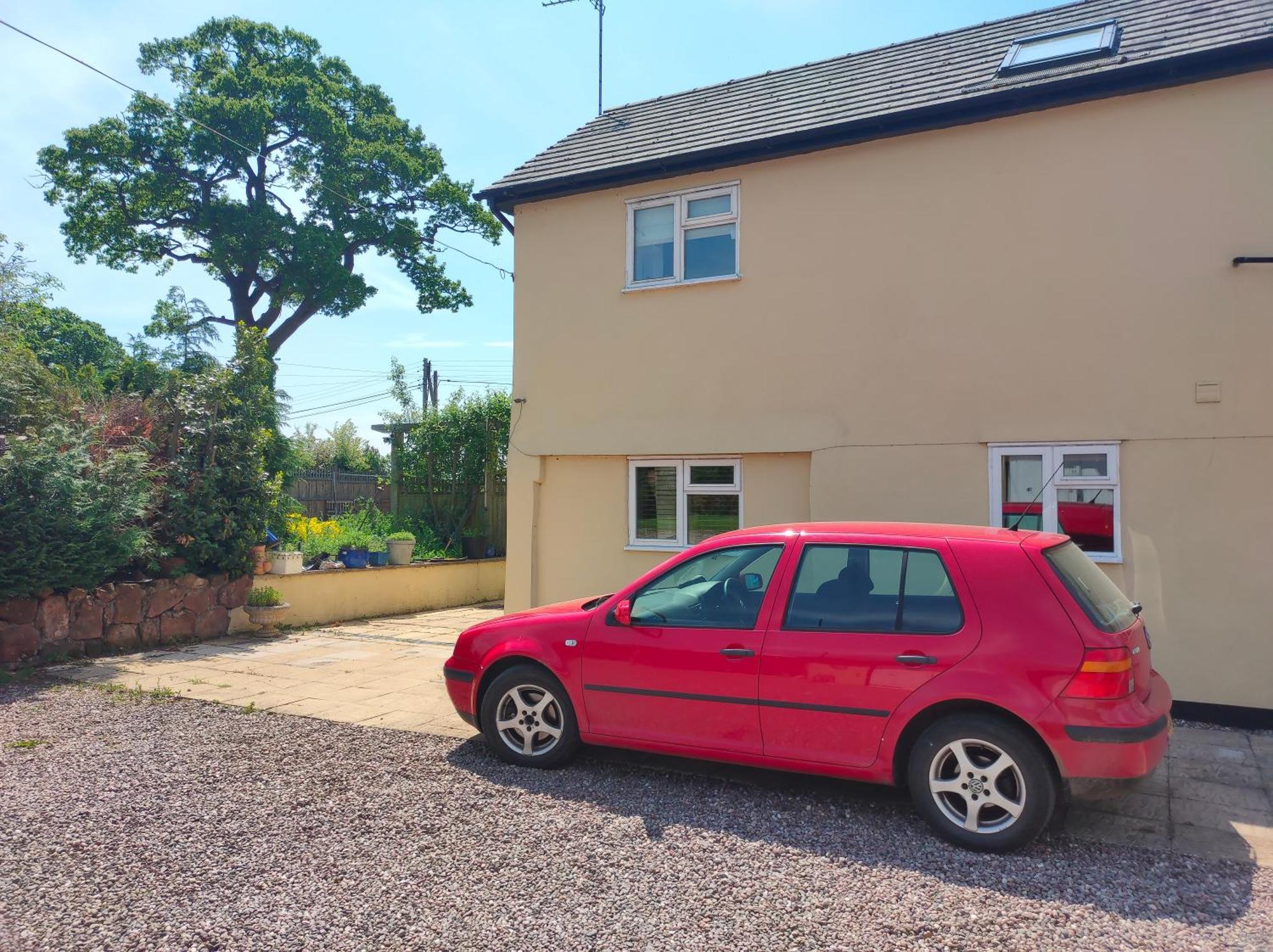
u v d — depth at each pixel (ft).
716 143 29.55
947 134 26.32
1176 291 23.35
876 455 26.91
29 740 20.10
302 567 40.11
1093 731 13.43
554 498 32.78
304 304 79.97
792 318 28.45
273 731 21.07
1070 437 24.35
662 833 14.80
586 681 17.58
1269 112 22.61
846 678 15.12
